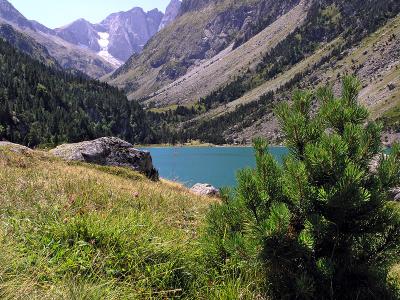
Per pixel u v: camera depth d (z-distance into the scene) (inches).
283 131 245.9
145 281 204.5
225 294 206.2
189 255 236.7
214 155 7199.8
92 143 1019.3
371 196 207.9
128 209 367.2
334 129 240.7
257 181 220.1
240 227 243.3
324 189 206.8
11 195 337.4
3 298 149.8
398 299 219.9
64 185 422.6
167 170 4222.4
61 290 168.1
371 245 220.4
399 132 6407.5
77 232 226.1
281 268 210.7
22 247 205.3
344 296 209.3
